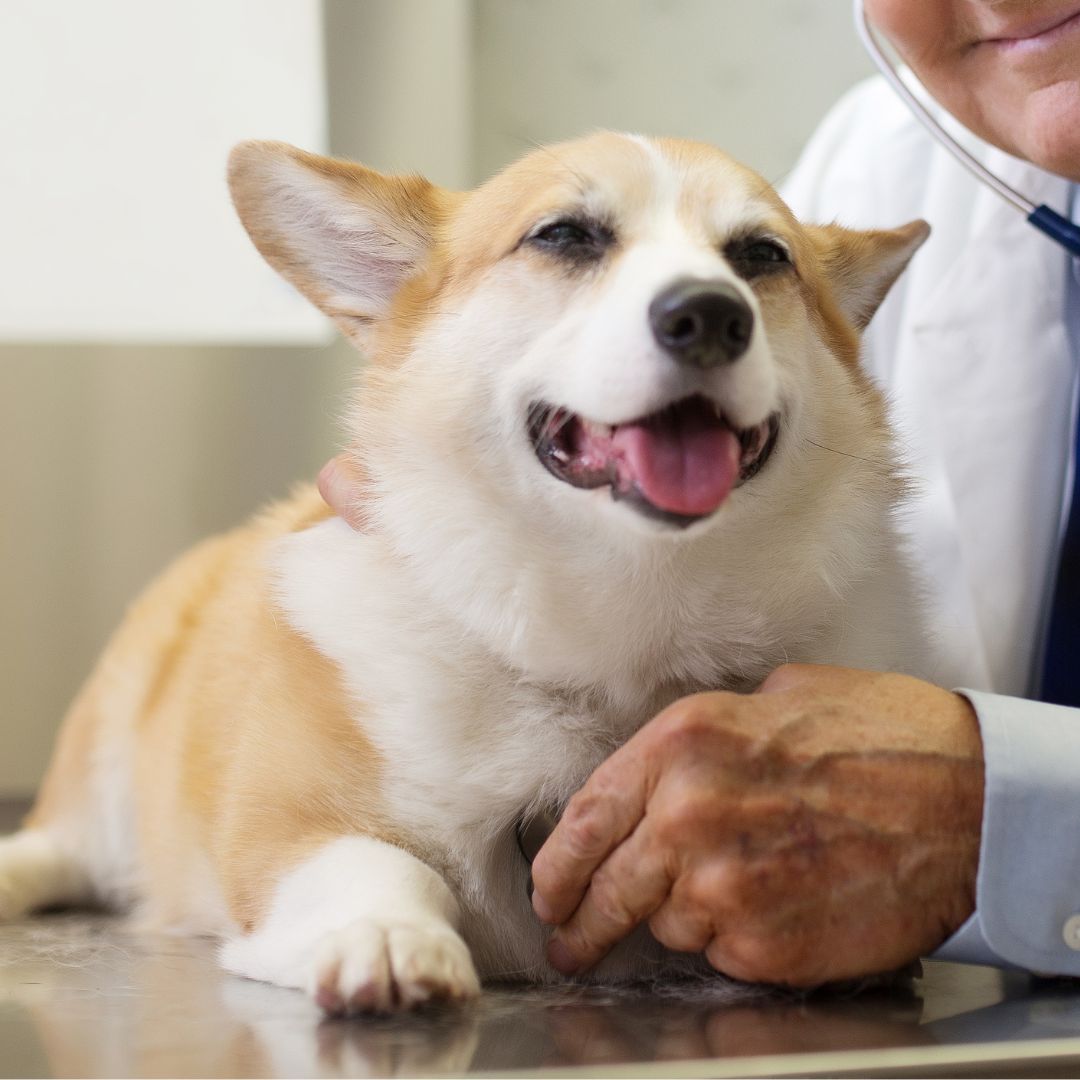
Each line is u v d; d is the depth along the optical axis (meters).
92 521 2.77
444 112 2.72
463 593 1.29
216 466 2.78
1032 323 1.83
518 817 1.26
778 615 1.33
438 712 1.25
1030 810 1.07
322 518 1.53
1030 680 1.75
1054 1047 0.87
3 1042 0.91
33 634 2.78
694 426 1.19
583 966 1.18
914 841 1.07
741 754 1.07
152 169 2.74
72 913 1.79
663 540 1.25
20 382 2.73
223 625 1.63
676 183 1.36
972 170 1.62
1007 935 1.06
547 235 1.32
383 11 2.71
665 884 1.08
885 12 1.60
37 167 2.71
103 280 2.75
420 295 1.44
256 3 2.71
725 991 1.13
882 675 1.18
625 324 1.17
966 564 1.79
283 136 2.74
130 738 1.81
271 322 2.78
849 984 1.12
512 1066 0.82
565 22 2.87
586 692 1.30
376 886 1.13
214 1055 0.86
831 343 1.47
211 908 1.46
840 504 1.36
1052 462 1.79
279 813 1.25
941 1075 0.83
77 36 2.70
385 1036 0.93
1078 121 1.53
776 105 2.94
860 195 2.16
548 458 1.26
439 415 1.33
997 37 1.55
